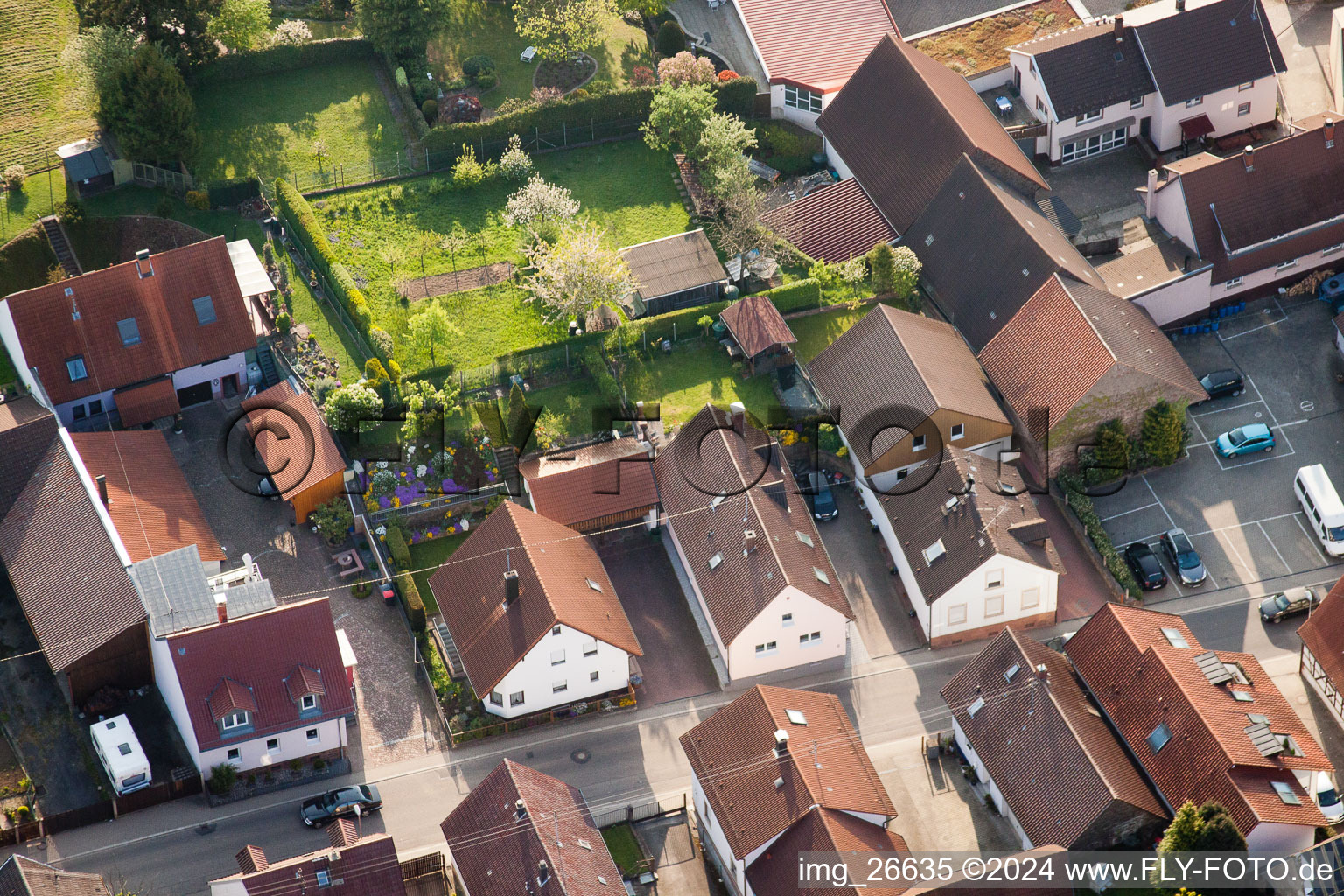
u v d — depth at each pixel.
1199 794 85.12
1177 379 105.00
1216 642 98.25
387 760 93.38
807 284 113.50
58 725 93.00
